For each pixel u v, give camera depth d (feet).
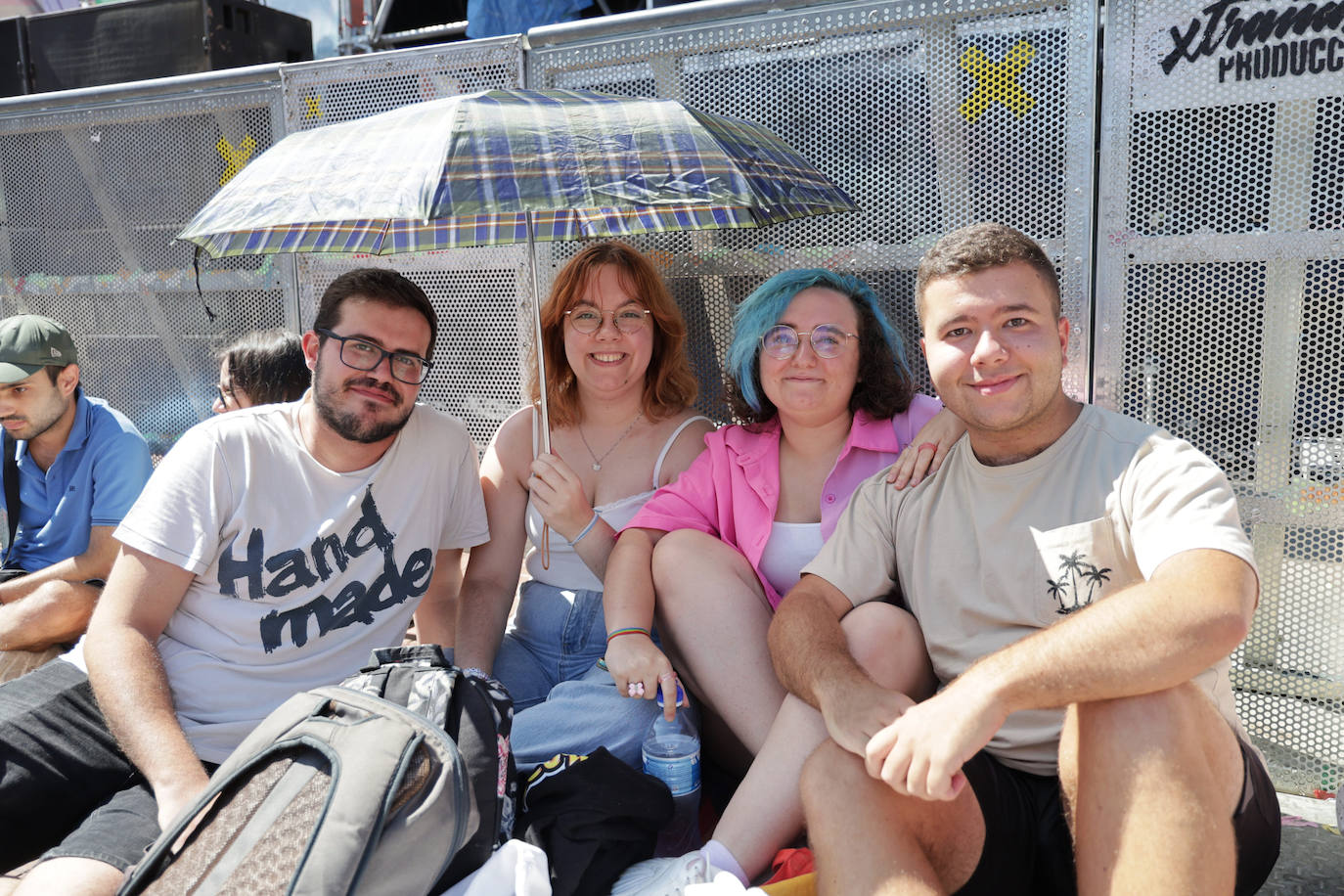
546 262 10.61
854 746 5.74
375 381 7.70
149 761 6.88
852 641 6.79
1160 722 5.20
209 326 12.22
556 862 6.66
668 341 9.23
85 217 12.55
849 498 7.79
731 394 8.93
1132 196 8.55
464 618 8.84
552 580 9.14
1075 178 8.69
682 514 8.55
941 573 6.95
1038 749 6.52
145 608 7.55
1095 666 5.24
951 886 6.04
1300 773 8.50
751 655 7.69
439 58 10.67
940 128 9.08
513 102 7.26
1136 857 5.04
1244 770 5.74
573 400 9.46
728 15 9.58
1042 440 6.66
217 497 7.74
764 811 6.57
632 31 9.93
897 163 9.29
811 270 8.43
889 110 9.23
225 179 11.85
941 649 6.91
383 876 5.74
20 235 12.89
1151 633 5.22
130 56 13.60
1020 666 5.41
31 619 9.78
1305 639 8.41
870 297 8.35
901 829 5.58
